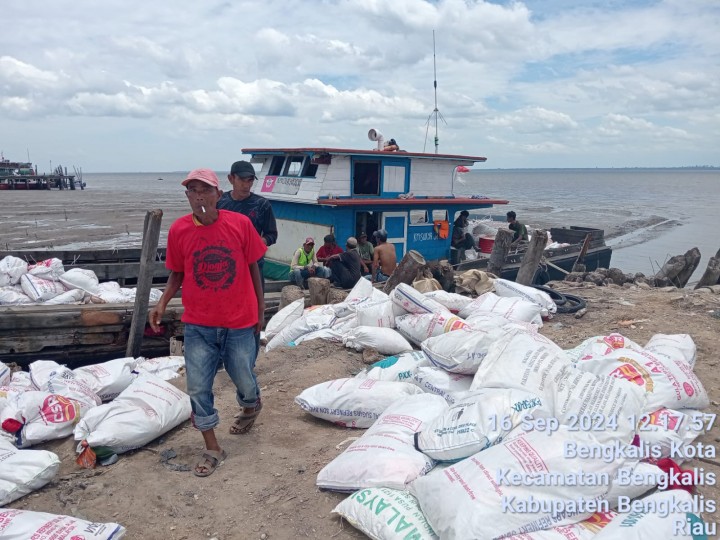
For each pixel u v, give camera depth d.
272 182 12.61
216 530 3.41
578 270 14.71
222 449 4.26
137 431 4.27
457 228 13.95
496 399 3.56
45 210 47.56
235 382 4.26
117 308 8.02
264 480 3.91
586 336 7.03
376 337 6.44
